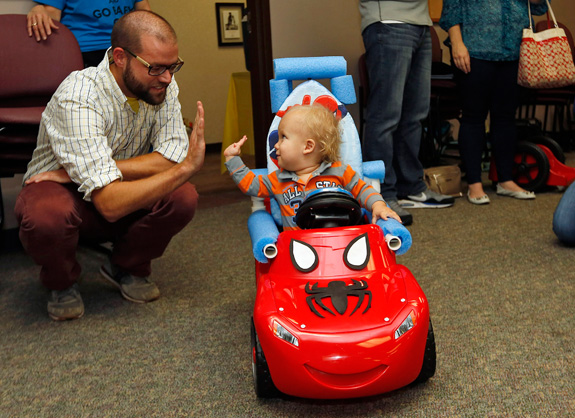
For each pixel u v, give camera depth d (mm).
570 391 1399
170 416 1399
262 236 1553
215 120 6617
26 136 2172
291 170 1750
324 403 1420
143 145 1992
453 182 3471
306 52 3953
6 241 2924
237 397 1469
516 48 3164
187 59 6375
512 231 2740
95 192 1742
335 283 1406
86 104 1739
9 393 1555
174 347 1764
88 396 1516
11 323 2020
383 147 2967
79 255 2758
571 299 1942
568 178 3359
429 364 1426
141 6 2691
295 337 1282
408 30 2830
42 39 2352
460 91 3303
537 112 5621
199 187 4324
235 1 6531
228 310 2027
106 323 1972
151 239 2018
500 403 1366
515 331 1730
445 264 2340
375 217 1656
